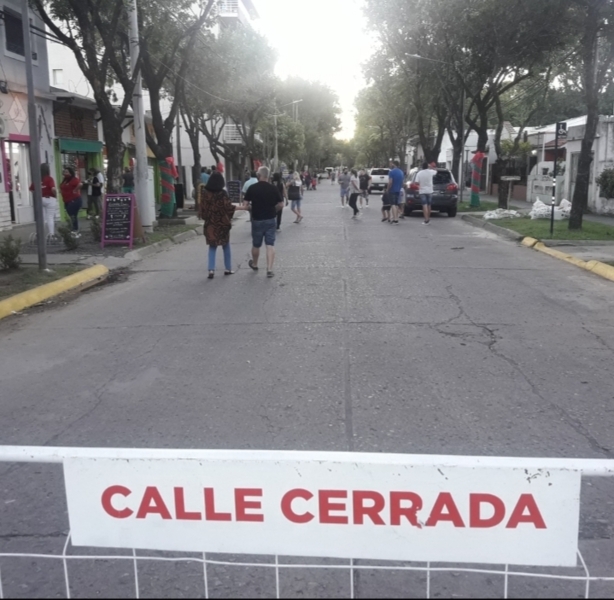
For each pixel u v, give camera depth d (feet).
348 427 16.37
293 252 48.39
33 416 17.67
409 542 7.43
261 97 121.39
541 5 62.44
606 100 79.56
